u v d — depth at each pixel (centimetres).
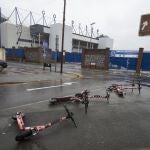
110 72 2903
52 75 1933
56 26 7475
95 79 1875
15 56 5241
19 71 2181
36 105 815
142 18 525
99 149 454
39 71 2319
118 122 648
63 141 488
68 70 2814
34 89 1162
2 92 1031
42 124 602
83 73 2469
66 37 7688
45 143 473
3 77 1556
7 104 806
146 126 620
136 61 3259
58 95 1032
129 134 550
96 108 811
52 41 7619
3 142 471
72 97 896
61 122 620
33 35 7906
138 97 1088
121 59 3466
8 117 646
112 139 512
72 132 546
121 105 882
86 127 589
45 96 991
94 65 3478
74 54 5094
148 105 904
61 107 798
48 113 712
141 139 519
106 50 3303
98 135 534
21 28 7588
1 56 3020
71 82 1559
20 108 760
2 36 7500
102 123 632
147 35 512
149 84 1598
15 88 1162
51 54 4734
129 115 732
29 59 4725
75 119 659
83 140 498
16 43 7531
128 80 1925
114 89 1220
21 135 474
